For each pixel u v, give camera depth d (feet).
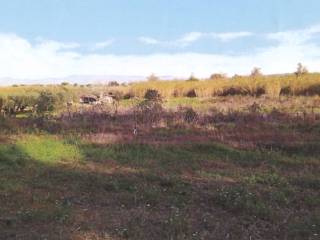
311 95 106.22
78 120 63.67
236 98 102.42
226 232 25.14
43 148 45.44
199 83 130.93
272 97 99.81
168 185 34.58
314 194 32.58
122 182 34.91
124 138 51.16
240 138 51.47
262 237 24.66
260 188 33.60
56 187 33.47
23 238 23.50
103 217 27.12
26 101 92.12
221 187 33.17
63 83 178.40
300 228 25.57
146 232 24.77
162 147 47.39
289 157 44.45
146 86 130.11
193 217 27.50
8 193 31.45
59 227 25.12
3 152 42.42
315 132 54.65
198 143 48.52
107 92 128.47
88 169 39.09
